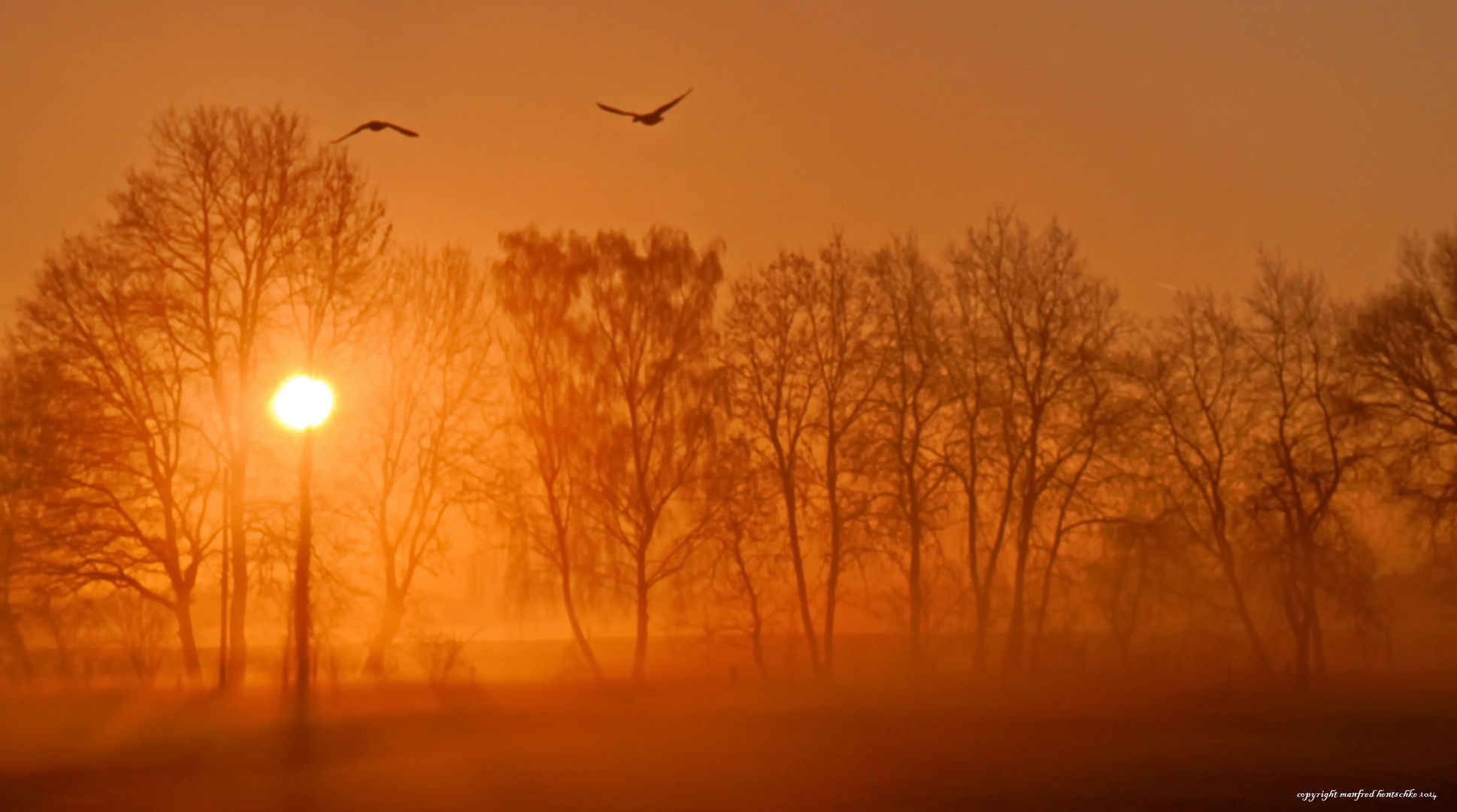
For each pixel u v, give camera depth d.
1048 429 103.19
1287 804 46.19
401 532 99.25
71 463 82.88
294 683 92.88
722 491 98.50
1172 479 103.69
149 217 85.44
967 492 104.69
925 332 106.44
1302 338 101.38
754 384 104.56
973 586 104.12
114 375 84.12
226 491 86.81
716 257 101.50
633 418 98.62
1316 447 99.62
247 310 89.00
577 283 98.69
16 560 82.25
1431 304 93.12
